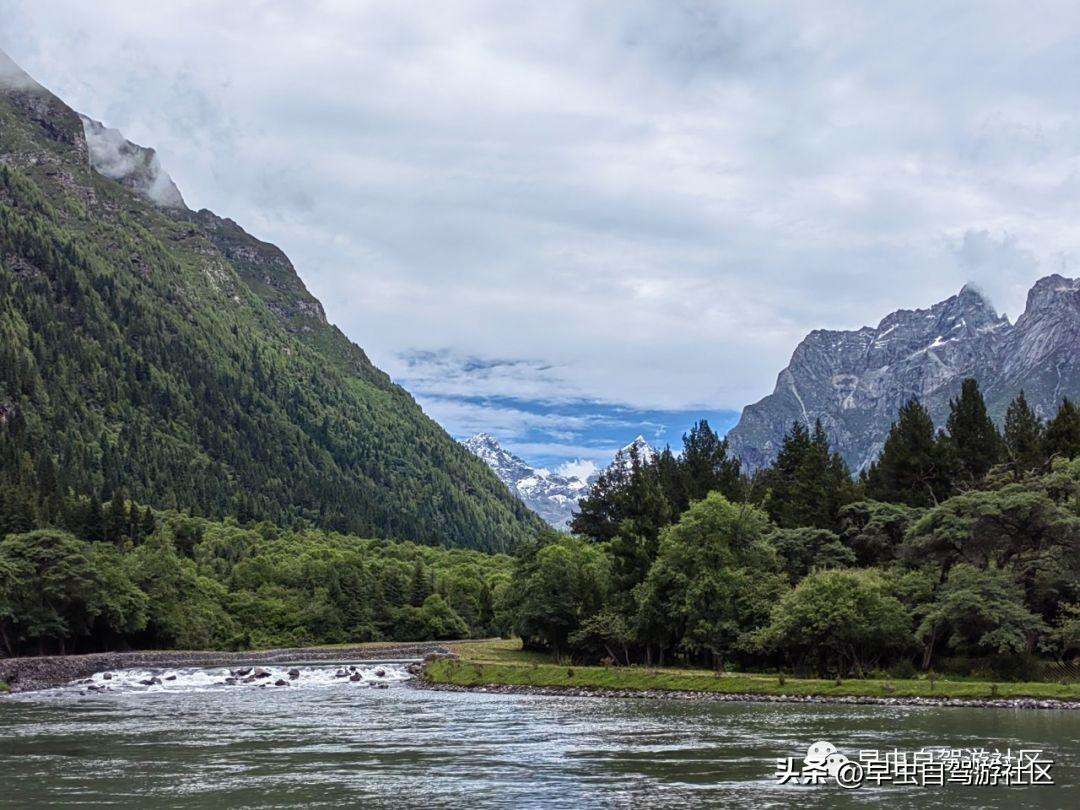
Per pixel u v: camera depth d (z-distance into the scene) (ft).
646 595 412.57
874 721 254.06
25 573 484.33
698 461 595.88
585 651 463.83
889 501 530.27
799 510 506.48
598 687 369.09
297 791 162.40
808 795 158.40
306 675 464.24
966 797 156.76
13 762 194.29
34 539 501.97
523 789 163.84
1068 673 338.54
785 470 612.29
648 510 478.59
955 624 347.36
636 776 175.83
